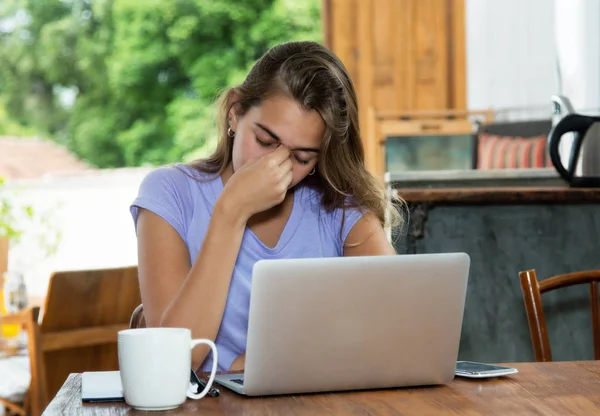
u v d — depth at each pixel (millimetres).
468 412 986
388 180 2408
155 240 1432
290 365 1052
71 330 2512
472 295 2279
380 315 1072
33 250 4918
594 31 4051
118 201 5867
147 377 984
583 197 2240
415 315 1089
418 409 1002
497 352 2285
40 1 12062
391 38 6125
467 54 6105
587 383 1132
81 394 1077
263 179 1307
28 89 12164
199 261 1296
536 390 1094
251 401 1043
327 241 1564
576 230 2285
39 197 5707
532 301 1551
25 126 12078
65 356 2518
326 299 1045
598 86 4043
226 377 1154
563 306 2293
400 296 1076
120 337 1001
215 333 1287
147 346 984
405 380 1107
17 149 10359
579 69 4129
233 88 1478
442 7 6121
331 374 1074
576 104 4156
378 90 6148
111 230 5859
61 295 2457
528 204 2275
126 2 11391
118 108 11742
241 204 1303
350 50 6125
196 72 11273
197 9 11156
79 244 5820
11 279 3018
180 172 1510
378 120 6035
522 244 2277
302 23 10969
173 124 11406
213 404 1024
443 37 6129
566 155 2395
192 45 11297
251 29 11086
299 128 1340
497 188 2334
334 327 1057
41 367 2443
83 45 11961
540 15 5211
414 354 1099
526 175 2451
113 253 5863
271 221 1535
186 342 1010
